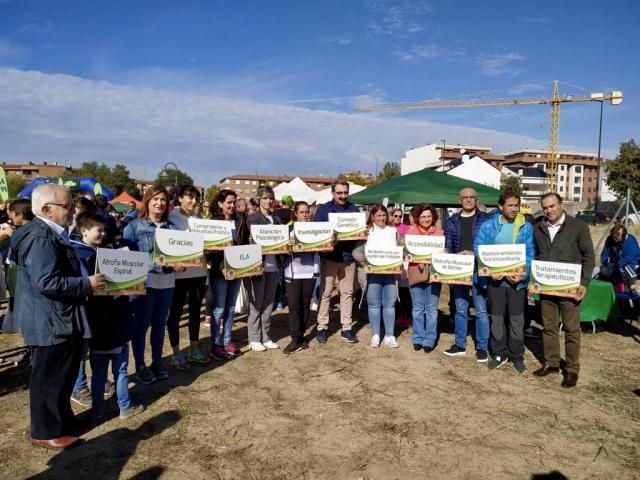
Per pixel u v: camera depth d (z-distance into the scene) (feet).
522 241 15.80
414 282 17.98
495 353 16.31
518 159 360.48
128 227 13.96
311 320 23.49
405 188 30.73
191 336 16.34
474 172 157.99
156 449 10.66
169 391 13.88
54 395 10.46
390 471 9.90
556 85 220.23
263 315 18.10
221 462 10.16
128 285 11.39
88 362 16.39
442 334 20.94
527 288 15.83
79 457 10.26
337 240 17.88
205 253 15.39
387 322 18.70
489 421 12.27
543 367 15.76
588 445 11.11
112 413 12.41
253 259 16.16
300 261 17.52
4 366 16.03
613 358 17.60
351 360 16.96
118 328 11.57
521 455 10.61
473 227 18.43
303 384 14.61
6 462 10.00
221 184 391.45
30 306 10.02
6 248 18.34
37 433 10.52
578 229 15.14
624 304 23.31
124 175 220.84
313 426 11.86
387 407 13.04
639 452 10.84
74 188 40.88
